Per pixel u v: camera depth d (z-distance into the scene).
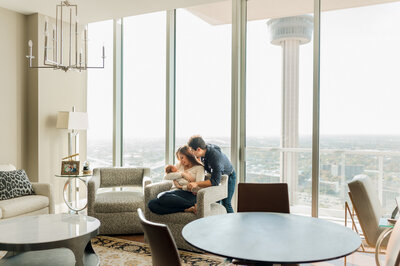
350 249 1.65
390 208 3.69
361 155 3.79
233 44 4.34
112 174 4.51
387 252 1.87
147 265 3.06
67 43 5.23
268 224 2.11
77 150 5.09
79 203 5.39
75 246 2.61
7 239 2.54
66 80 5.25
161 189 3.91
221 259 3.23
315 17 3.92
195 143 3.69
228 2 4.45
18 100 4.80
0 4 4.45
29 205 3.83
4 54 4.63
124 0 4.27
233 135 4.37
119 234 4.00
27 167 4.93
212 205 3.75
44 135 4.93
